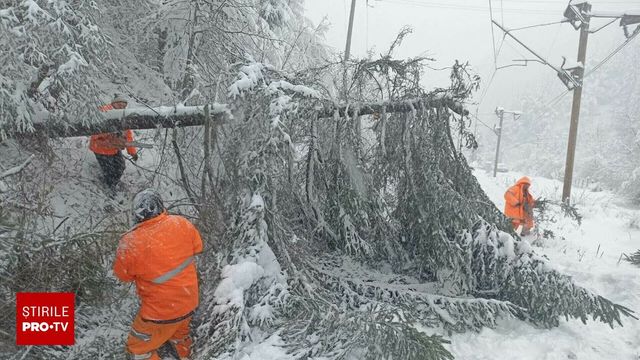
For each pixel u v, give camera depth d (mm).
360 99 5617
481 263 4781
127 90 7324
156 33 8961
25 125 4391
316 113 4961
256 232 4117
